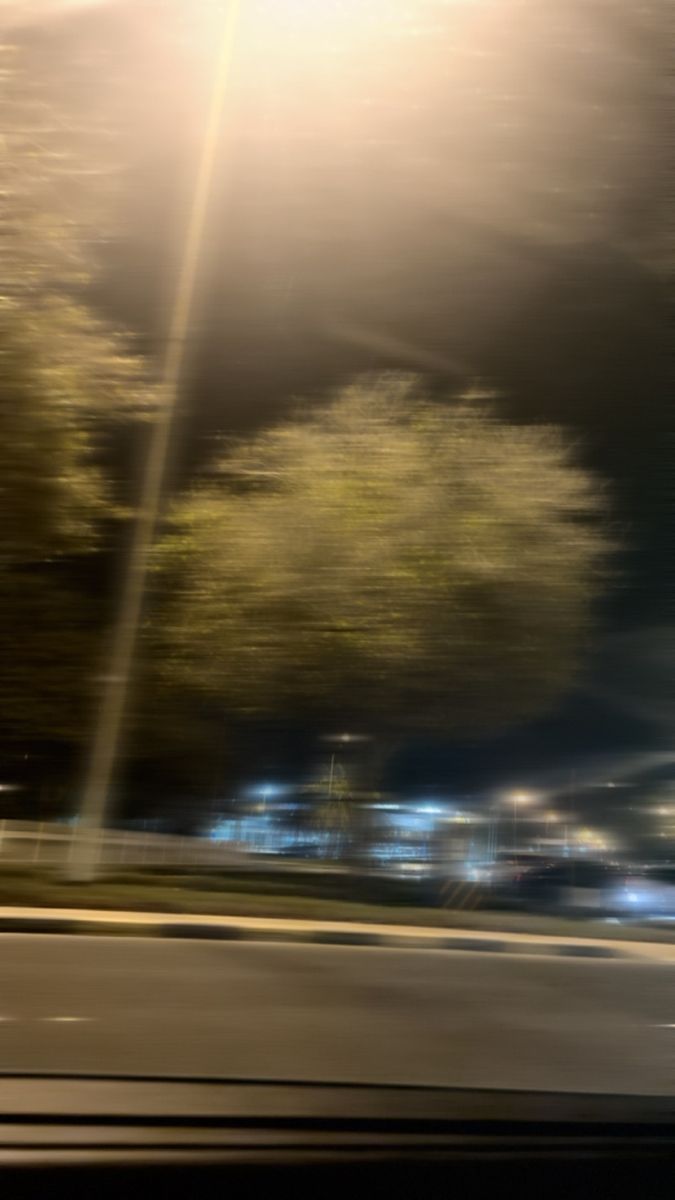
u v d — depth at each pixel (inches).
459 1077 223.9
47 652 585.9
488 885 746.2
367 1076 220.5
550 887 740.7
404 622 649.0
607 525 713.6
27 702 597.0
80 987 324.8
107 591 609.6
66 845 744.3
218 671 657.6
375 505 665.0
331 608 644.7
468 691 668.7
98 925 479.2
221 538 658.8
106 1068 221.3
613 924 652.7
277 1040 258.4
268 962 403.9
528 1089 210.4
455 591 658.2
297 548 652.7
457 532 665.6
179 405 642.8
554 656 679.1
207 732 745.0
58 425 443.2
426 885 733.9
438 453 684.1
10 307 412.5
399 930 559.8
